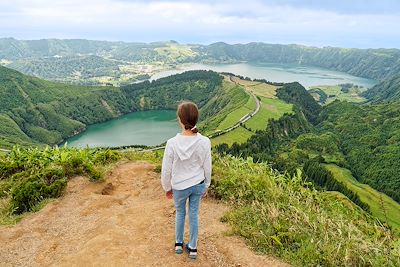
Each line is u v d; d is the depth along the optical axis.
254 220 3.16
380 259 2.66
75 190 4.17
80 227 3.20
